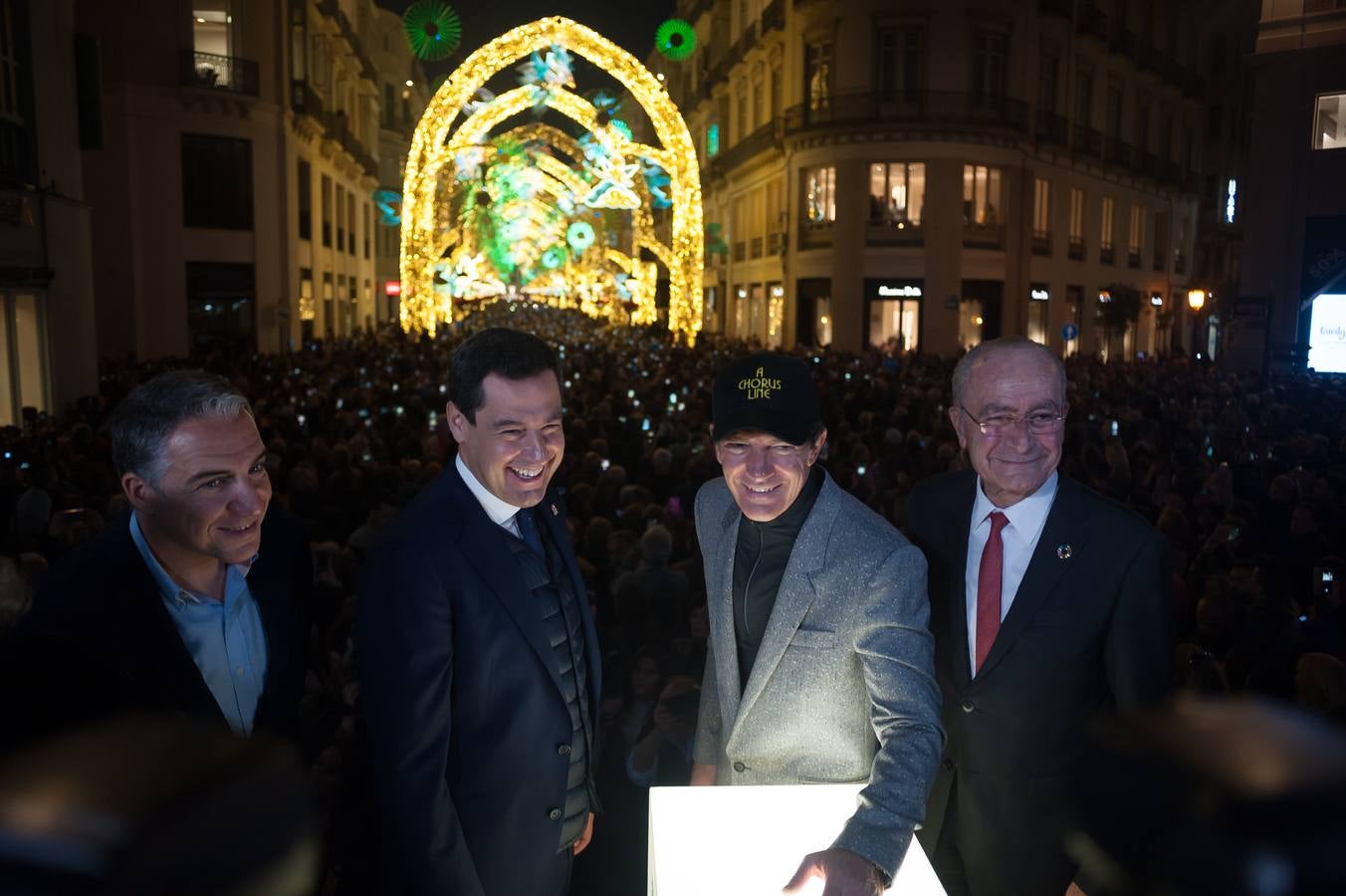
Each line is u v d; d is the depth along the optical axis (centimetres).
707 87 4538
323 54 3738
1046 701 246
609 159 3322
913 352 2523
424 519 235
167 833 39
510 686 236
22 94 1431
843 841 168
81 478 784
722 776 248
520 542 250
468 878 223
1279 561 575
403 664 221
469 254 6100
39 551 577
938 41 3016
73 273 1538
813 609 225
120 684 149
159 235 2656
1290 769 39
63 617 208
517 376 231
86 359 1585
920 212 3138
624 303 4944
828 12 3138
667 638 525
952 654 260
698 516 264
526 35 2769
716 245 4231
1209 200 4688
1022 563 256
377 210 5691
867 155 3112
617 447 1083
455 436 243
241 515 219
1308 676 424
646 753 409
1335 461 977
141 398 214
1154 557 245
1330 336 2325
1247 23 4569
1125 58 3719
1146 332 4319
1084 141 3566
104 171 2586
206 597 230
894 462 920
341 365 2120
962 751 256
